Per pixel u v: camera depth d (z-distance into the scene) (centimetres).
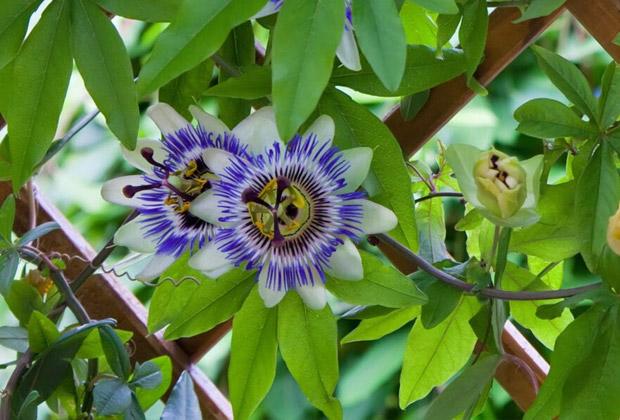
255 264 91
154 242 92
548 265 100
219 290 96
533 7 93
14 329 100
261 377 96
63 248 108
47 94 90
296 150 90
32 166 91
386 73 81
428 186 104
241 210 90
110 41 89
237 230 90
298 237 91
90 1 89
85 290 109
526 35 100
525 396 106
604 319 93
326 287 94
